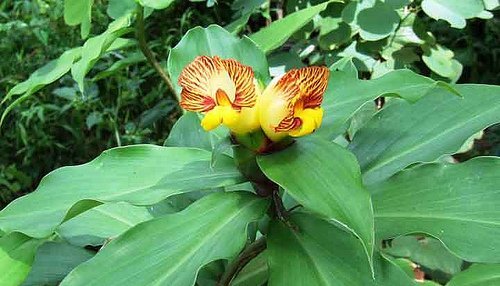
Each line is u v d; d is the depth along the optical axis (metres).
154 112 1.54
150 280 0.44
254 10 1.16
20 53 1.68
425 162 0.51
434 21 1.47
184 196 0.63
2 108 1.63
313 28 1.21
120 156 0.53
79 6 0.74
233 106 0.43
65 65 0.75
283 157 0.44
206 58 0.44
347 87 0.50
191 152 0.53
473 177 0.49
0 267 0.52
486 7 1.14
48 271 0.64
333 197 0.41
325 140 0.45
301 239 0.47
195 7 1.74
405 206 0.49
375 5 1.14
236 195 0.49
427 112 0.55
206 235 0.46
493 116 0.52
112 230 0.62
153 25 1.73
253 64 0.57
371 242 0.39
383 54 1.21
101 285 0.44
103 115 1.60
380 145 0.55
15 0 1.86
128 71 1.64
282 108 0.43
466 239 0.45
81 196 0.51
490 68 1.51
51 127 1.64
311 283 0.44
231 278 0.56
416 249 0.95
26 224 0.49
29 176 1.63
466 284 0.57
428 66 1.20
